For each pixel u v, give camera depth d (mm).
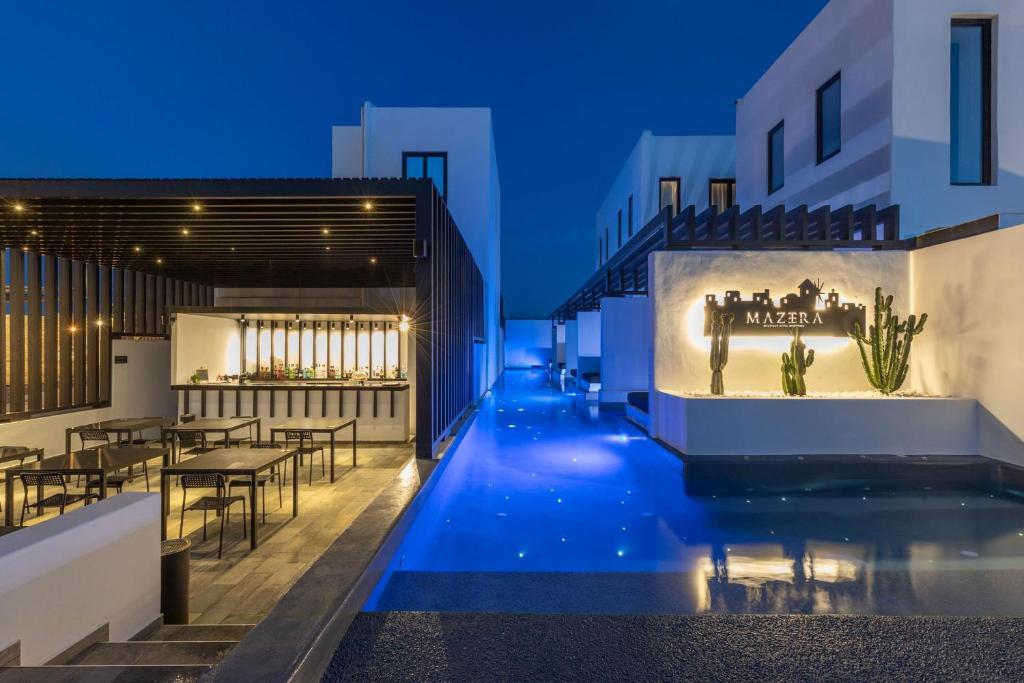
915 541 4180
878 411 6117
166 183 5445
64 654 2174
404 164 13094
